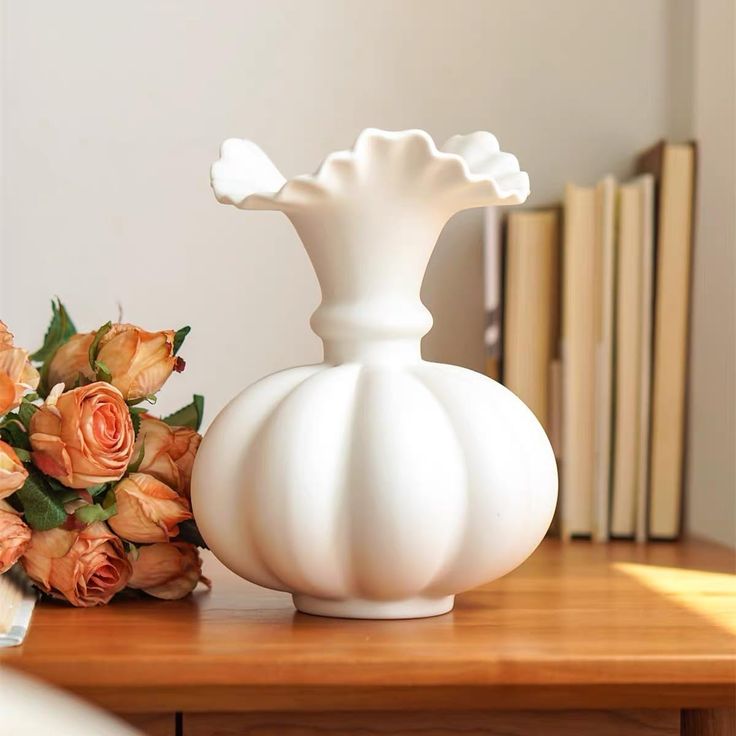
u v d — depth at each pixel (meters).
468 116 1.36
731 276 1.26
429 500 0.62
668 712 0.62
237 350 1.35
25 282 1.34
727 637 0.62
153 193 1.35
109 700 0.57
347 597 0.67
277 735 0.60
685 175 1.21
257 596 0.79
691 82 1.34
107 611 0.72
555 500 0.68
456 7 1.36
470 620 0.68
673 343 1.22
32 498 0.70
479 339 1.34
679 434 1.22
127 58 1.35
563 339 1.22
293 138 1.35
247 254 1.35
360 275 0.68
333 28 1.35
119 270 1.34
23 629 0.62
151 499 0.73
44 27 1.34
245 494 0.65
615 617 0.69
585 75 1.37
